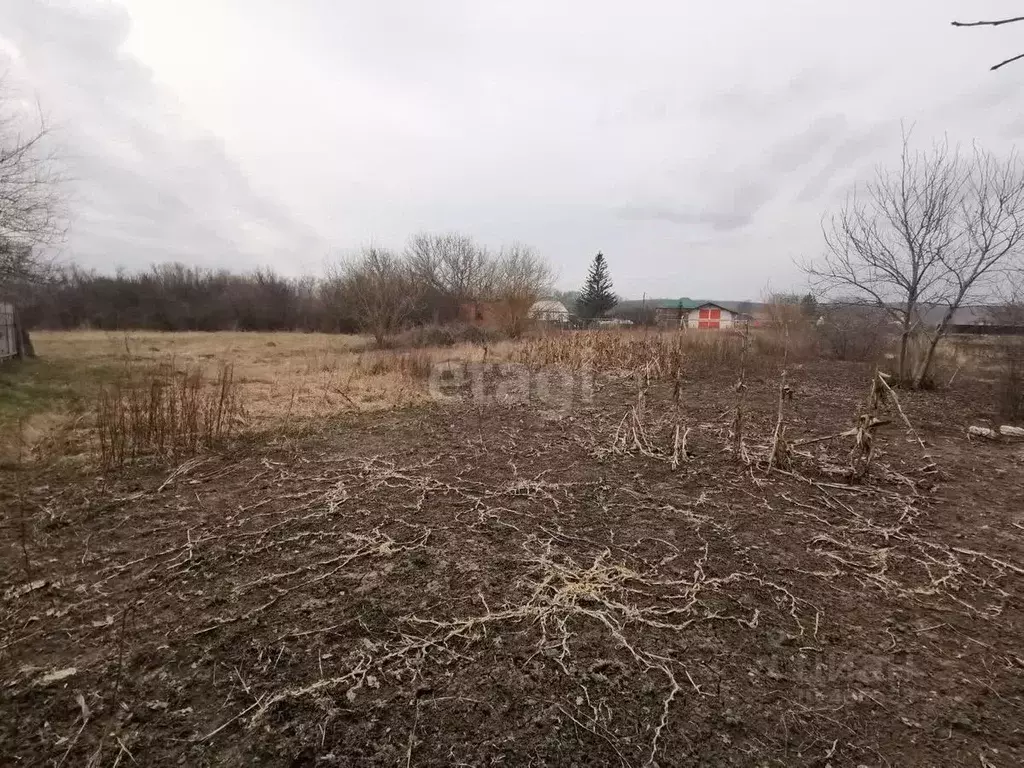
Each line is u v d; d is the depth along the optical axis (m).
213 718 1.60
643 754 1.50
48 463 3.90
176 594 2.28
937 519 3.18
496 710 1.66
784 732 1.59
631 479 3.82
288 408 5.80
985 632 2.12
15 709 1.61
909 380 8.04
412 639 1.99
